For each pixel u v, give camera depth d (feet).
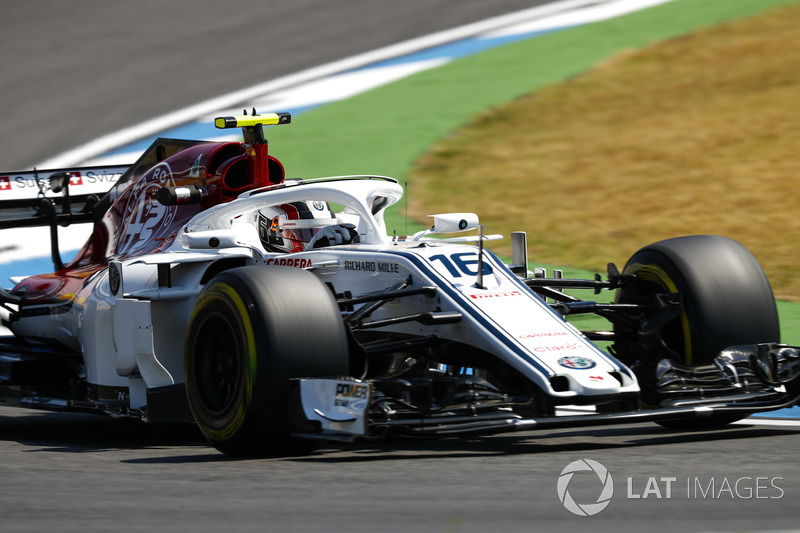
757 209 145.07
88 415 94.48
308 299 58.59
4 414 96.53
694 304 67.21
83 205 100.58
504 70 203.62
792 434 64.54
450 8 241.35
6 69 226.17
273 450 59.11
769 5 225.15
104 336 75.00
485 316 61.21
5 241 142.00
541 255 133.49
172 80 213.05
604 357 59.47
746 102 184.14
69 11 260.83
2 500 47.55
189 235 69.72
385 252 65.87
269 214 76.54
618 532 38.27
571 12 232.94
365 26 234.99
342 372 58.49
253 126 78.23
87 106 202.59
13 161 179.52
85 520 42.52
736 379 65.62
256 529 40.01
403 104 189.67
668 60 203.31
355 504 44.42
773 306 68.74
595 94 192.13
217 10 255.70
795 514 40.93
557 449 59.93
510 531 38.86
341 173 161.48
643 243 135.54
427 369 66.39
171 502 45.83
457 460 56.08
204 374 61.87
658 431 68.33
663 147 169.17
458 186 159.02
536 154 169.37
